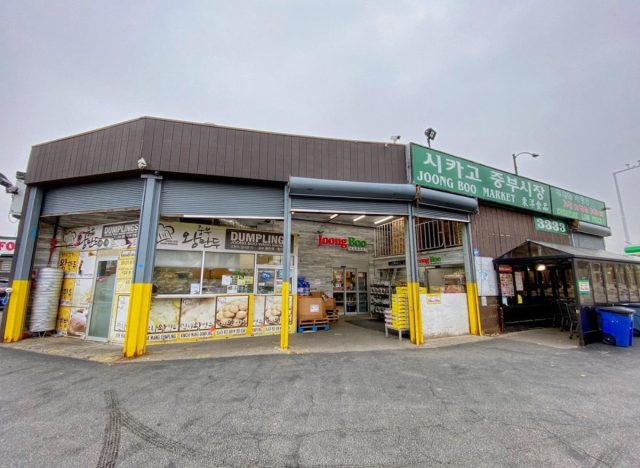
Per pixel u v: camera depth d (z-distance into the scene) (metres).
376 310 12.81
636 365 5.77
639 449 2.91
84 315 8.04
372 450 2.85
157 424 3.32
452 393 4.26
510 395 4.21
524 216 10.98
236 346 7.21
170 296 7.61
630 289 9.66
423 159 8.38
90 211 7.30
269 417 3.50
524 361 5.99
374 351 6.80
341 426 3.30
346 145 7.93
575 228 12.49
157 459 2.68
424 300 8.31
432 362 5.87
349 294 13.75
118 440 2.99
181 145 6.81
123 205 7.00
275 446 2.91
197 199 7.06
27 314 7.87
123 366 5.50
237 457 2.72
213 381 4.69
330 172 7.68
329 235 13.55
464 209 9.05
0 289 13.22
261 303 8.95
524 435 3.14
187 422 3.37
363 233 14.37
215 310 8.27
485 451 2.84
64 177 7.21
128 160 6.63
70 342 7.50
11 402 3.87
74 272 8.44
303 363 5.75
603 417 3.57
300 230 13.09
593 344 7.68
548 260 8.72
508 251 10.14
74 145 7.27
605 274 8.98
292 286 9.23
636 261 9.88
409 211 8.20
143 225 6.50
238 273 8.77
